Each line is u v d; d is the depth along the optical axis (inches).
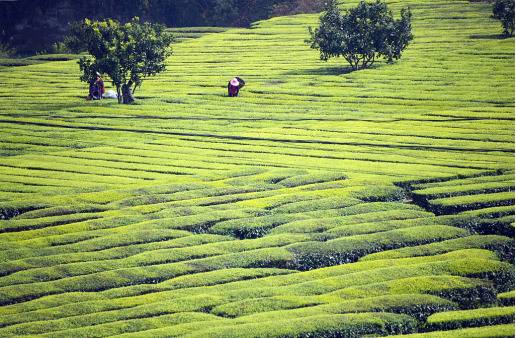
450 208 2694.4
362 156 3307.1
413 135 3604.8
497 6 5324.8
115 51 4197.8
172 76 5029.5
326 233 2474.2
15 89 4842.5
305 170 3127.5
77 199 2819.9
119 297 2114.9
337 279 2165.4
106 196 2847.0
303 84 4643.2
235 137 3659.0
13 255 2367.1
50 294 2146.9
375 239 2416.3
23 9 6609.3
